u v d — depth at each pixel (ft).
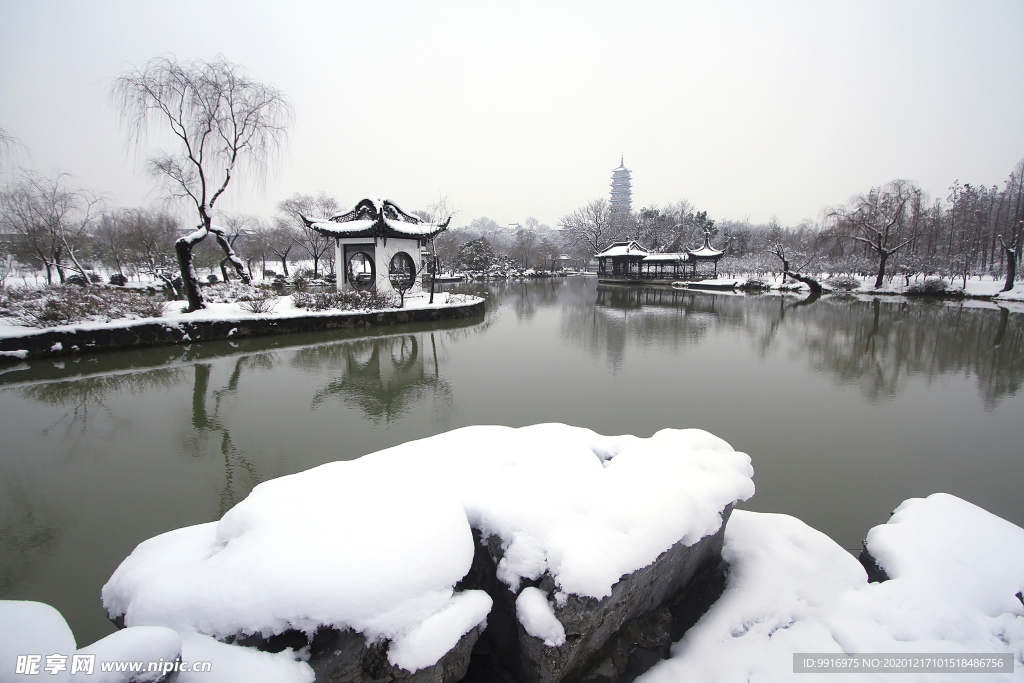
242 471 16.61
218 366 32.81
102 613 10.08
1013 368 33.42
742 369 32.89
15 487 15.44
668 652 7.89
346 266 63.82
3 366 31.60
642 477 9.05
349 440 19.31
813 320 59.88
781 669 7.18
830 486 15.61
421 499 7.61
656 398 25.71
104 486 15.51
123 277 81.92
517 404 24.43
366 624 5.88
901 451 18.54
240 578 5.96
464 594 6.84
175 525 13.33
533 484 8.36
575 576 6.63
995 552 8.81
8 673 4.38
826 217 108.06
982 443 19.39
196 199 47.47
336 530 6.65
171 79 44.39
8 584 10.96
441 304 58.29
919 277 107.45
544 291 112.16
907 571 8.79
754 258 156.25
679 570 8.58
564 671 6.82
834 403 25.00
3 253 74.69
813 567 9.31
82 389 26.81
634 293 106.93
